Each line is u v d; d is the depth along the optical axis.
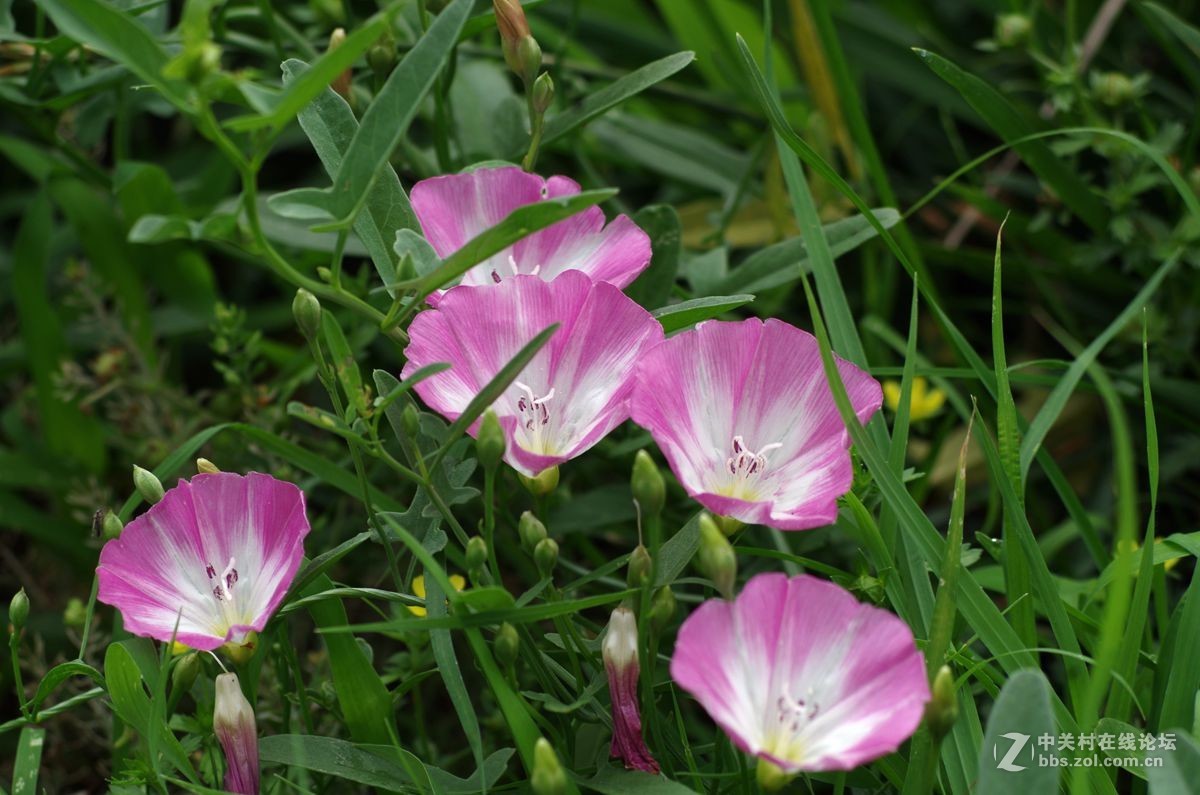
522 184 0.46
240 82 0.41
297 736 0.44
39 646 0.52
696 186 0.61
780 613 0.42
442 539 0.44
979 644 0.48
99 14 0.41
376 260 0.45
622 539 0.53
